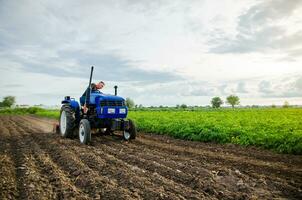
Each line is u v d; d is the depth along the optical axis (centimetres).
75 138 1352
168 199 509
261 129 1522
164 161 834
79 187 590
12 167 736
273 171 756
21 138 1372
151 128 1788
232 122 1895
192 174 700
